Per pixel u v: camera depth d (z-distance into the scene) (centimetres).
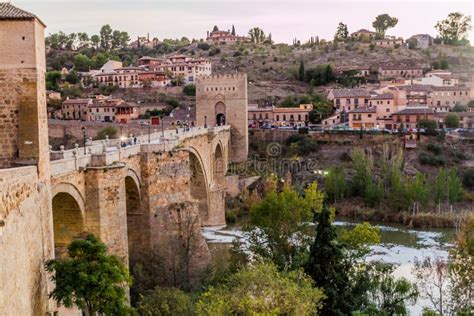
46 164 4116
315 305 4084
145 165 6950
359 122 17862
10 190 2733
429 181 12938
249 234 8138
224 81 15000
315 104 19525
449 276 6359
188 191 7519
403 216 11488
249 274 3997
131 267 6694
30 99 3928
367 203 12281
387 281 6103
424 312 5788
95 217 5394
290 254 6775
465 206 12081
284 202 6981
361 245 6850
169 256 6688
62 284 3662
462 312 5384
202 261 7125
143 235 7000
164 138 8381
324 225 5497
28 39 3912
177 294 4922
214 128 12169
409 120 17438
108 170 5469
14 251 2708
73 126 16138
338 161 14725
